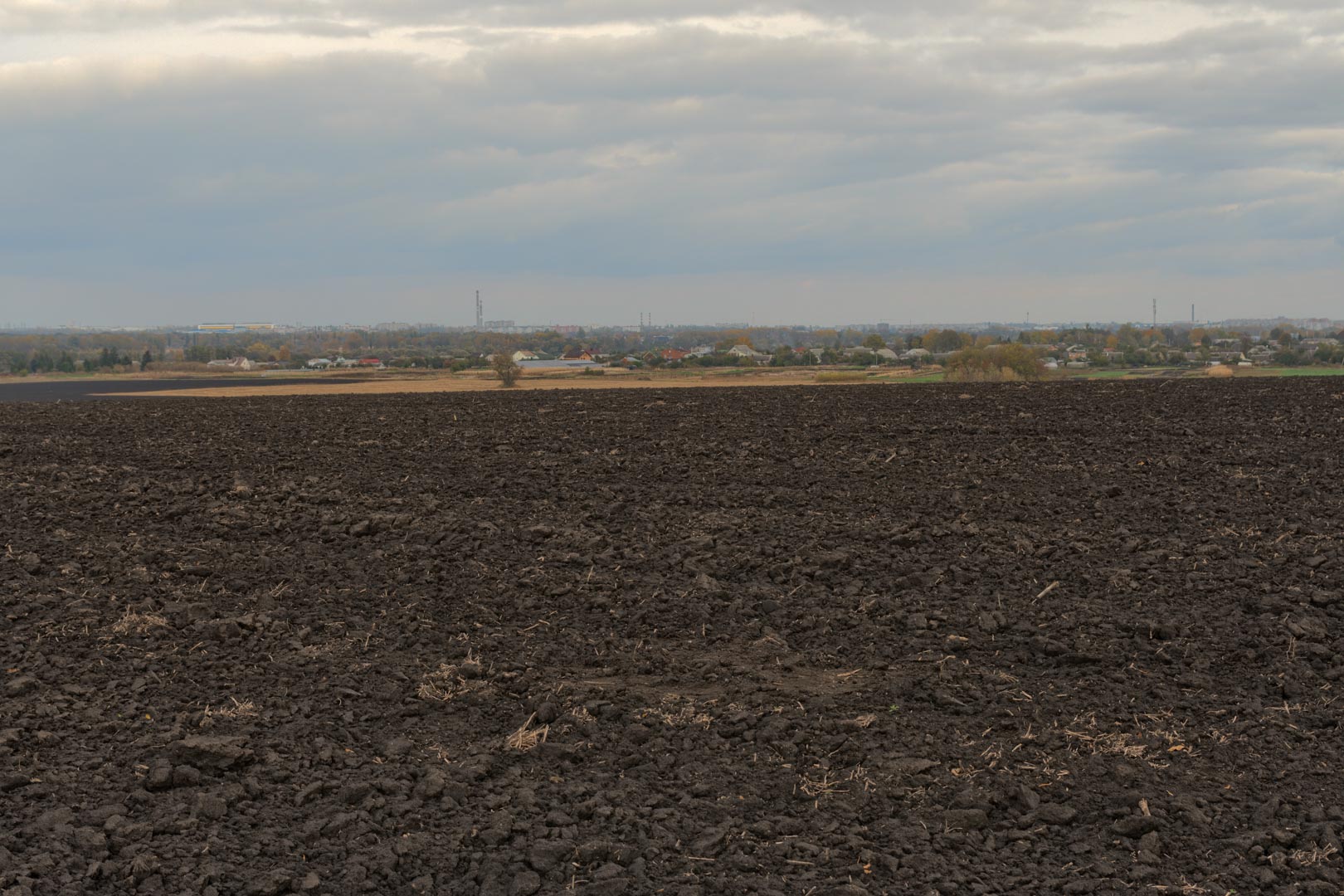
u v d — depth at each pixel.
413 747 5.54
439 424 19.72
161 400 31.53
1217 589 7.66
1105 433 15.84
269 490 12.24
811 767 5.29
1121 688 6.14
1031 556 8.70
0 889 4.07
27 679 6.18
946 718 5.83
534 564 8.83
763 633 7.23
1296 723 5.64
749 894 4.20
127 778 5.09
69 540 9.80
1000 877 4.35
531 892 4.21
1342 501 10.32
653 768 5.32
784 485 12.21
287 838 4.59
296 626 7.41
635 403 24.00
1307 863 4.36
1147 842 4.52
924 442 15.36
